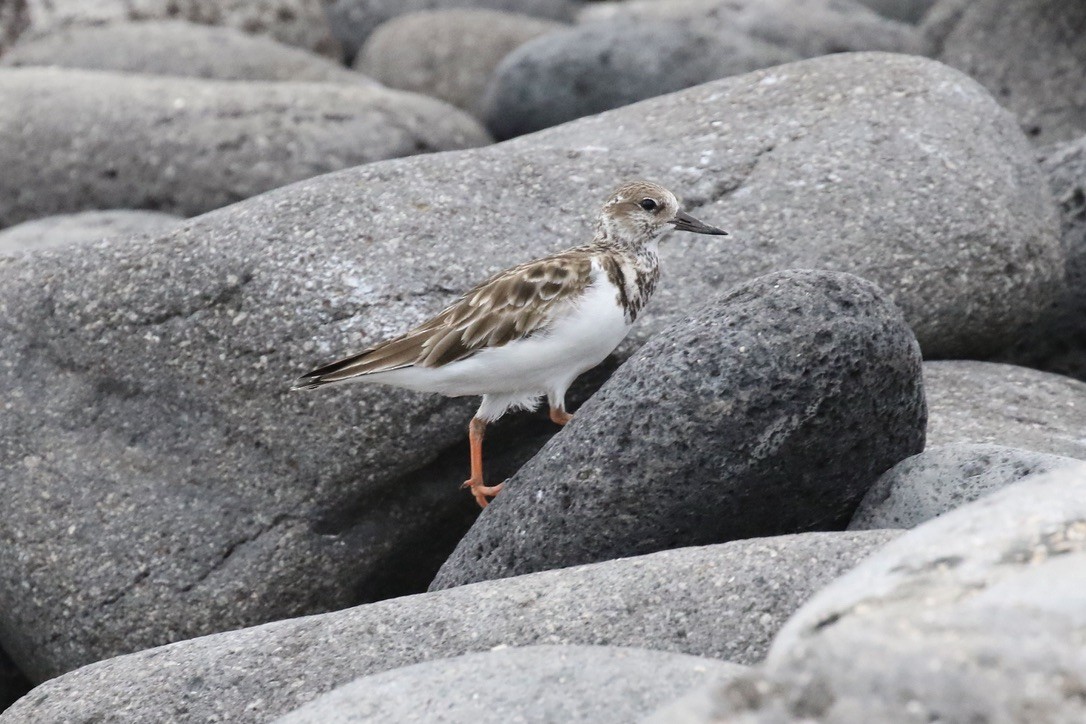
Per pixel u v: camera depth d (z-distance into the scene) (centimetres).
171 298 1041
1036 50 1759
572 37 1806
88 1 2238
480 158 1138
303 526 1020
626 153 1170
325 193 1070
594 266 952
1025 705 414
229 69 1923
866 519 853
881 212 1115
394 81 2117
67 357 1069
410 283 1020
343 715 611
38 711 771
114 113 1569
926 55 1902
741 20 1878
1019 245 1136
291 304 1013
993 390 1109
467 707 601
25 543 1031
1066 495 532
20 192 1567
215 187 1548
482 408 982
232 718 735
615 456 830
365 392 1002
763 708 437
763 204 1121
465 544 892
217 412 1033
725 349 822
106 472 1040
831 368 814
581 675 611
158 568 1013
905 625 453
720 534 854
